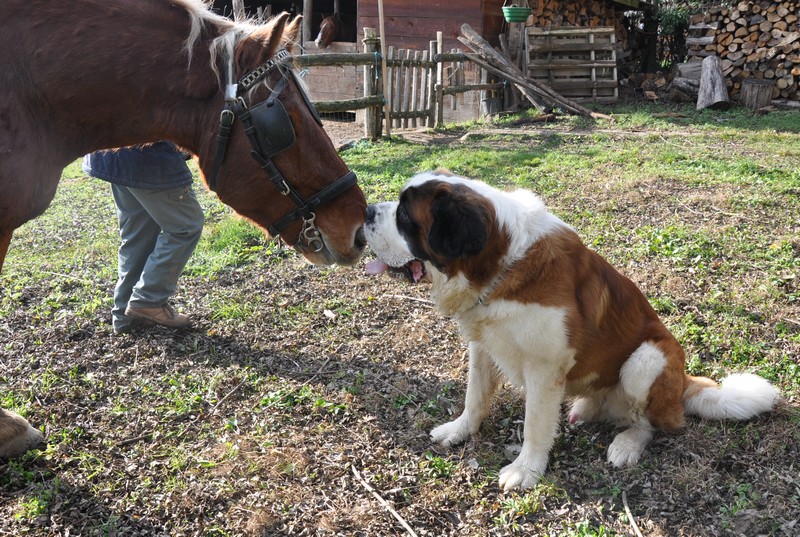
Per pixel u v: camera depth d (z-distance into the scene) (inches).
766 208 280.7
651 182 325.1
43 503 129.8
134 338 196.5
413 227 132.1
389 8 624.7
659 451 145.3
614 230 265.3
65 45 126.5
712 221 267.9
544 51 606.5
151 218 189.8
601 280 141.3
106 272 249.9
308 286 231.5
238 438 151.5
